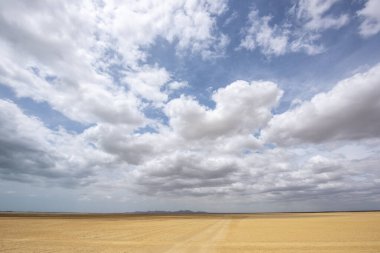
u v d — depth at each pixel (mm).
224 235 31406
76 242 25328
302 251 19812
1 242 25203
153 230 39219
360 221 57062
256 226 48125
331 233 31953
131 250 20594
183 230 39219
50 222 60094
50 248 21719
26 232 35094
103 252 19734
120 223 60156
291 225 49375
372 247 21016
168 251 20109
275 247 21766
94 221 68625
